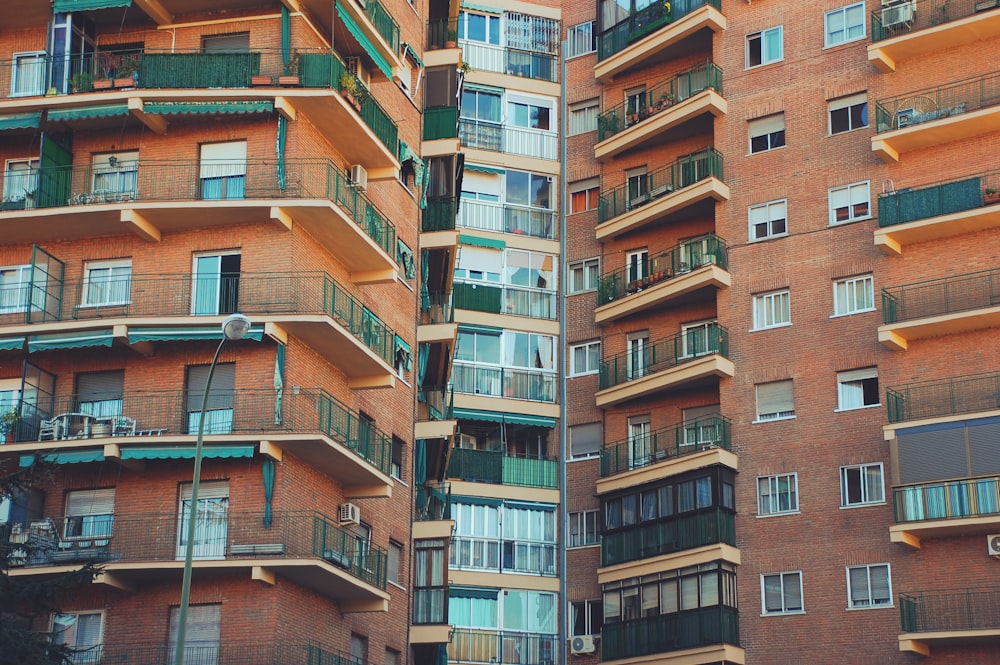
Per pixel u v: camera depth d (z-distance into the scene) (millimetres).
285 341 45906
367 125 49344
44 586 40156
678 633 55344
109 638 44094
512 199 67125
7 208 46969
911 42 56344
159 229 47188
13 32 49531
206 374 46281
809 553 54094
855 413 54688
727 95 61094
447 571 53094
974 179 53594
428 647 53188
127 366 46531
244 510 44688
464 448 62906
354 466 47219
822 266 56938
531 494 62750
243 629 43750
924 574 51469
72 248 47625
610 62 65500
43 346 45625
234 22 48781
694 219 61906
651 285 61312
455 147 57062
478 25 69188
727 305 58750
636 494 58781
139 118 47125
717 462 55969
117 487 45469
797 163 58688
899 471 52156
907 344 54125
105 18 48875
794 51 60031
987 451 50844
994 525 50062
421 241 56562
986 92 54875
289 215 46625
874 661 51625
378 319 50250
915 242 54938
